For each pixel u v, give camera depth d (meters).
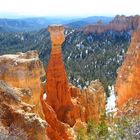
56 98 43.44
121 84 51.31
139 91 47.28
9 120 18.72
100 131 30.08
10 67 28.33
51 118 31.84
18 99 21.06
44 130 18.50
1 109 19.00
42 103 31.78
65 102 43.50
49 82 43.97
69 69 144.62
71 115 42.31
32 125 18.20
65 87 44.25
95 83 51.31
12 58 29.23
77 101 45.81
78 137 32.38
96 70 140.00
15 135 16.42
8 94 20.47
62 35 44.09
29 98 23.88
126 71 52.06
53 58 44.38
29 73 28.53
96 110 46.69
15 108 19.67
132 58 52.25
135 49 52.91
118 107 51.19
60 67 44.41
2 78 28.14
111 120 39.78
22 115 18.69
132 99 46.34
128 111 39.28
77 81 118.44
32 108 21.22
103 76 126.56
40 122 18.48
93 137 29.56
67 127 33.34
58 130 31.83
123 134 21.38
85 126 37.00
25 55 30.80
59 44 44.41
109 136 23.72
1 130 16.42
